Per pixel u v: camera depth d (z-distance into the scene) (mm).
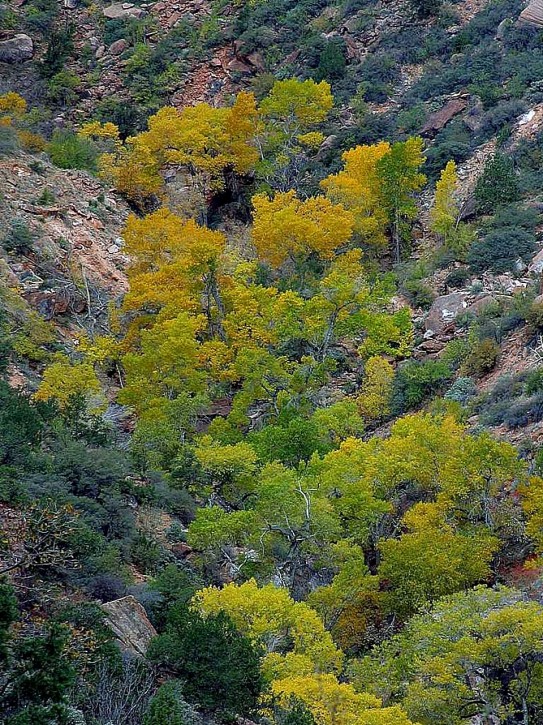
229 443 47500
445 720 29922
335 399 53531
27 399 44938
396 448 42031
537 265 59750
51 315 60250
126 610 29328
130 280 61688
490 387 51000
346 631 36375
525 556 38875
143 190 76938
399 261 66375
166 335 54688
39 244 64812
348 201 68188
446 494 39781
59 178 73875
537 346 52125
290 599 31812
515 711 29609
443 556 37156
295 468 44625
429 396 53188
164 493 41875
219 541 37969
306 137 77188
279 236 63094
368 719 26531
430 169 73688
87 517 35750
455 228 65062
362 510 39125
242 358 52375
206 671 26047
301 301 55625
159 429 47500
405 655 31891
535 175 68562
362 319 55531
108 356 58906
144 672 25328
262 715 26781
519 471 39750
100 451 41062
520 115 75000
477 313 57469
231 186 78250
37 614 27047
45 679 20203
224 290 61219
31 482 36062
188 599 31734
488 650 29984
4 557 25250
